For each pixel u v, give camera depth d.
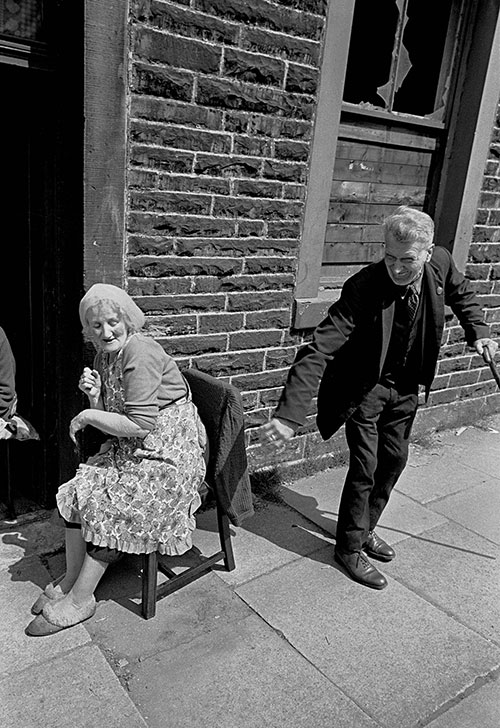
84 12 2.28
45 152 2.58
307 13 2.91
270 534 3.13
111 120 2.46
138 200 2.66
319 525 3.25
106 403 2.29
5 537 2.87
